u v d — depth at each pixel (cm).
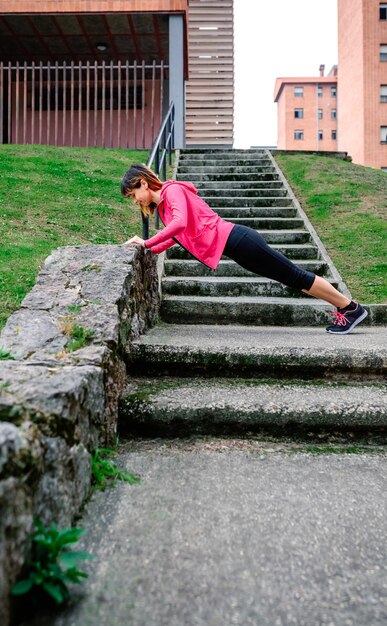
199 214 335
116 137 1405
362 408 248
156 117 1409
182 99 1127
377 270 541
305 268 543
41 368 198
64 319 254
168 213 326
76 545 156
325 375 301
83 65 1409
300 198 810
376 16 3938
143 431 249
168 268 546
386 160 3941
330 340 344
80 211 625
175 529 167
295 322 448
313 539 163
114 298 274
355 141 4153
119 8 1114
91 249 325
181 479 203
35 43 1281
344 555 156
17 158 843
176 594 136
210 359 298
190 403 250
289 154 1125
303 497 190
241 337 357
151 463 218
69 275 296
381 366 297
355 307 376
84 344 237
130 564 148
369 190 834
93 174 816
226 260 569
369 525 172
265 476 207
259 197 799
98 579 141
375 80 3947
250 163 1007
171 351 297
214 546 158
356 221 694
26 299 274
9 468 126
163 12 1117
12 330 245
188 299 456
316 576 146
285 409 248
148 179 326
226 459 224
